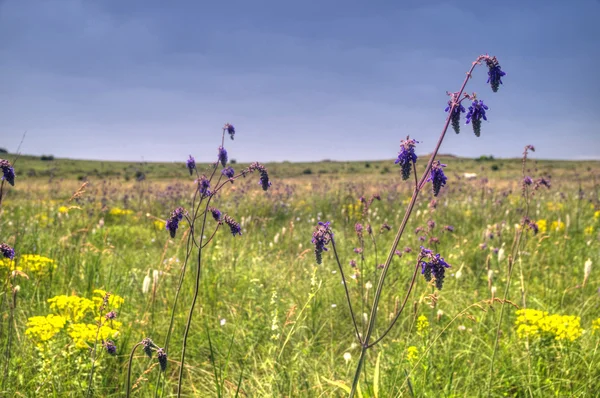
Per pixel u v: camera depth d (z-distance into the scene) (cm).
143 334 487
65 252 739
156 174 4006
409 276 698
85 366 401
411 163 237
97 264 664
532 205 1268
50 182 1587
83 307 473
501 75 235
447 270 733
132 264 757
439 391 401
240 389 414
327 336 558
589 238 979
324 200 1536
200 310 585
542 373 444
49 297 580
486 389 411
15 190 1611
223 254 796
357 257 808
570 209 1275
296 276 722
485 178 1497
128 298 591
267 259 851
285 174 5038
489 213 1148
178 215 295
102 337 414
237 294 650
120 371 451
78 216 1169
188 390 440
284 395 412
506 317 545
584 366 448
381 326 565
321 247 248
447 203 1284
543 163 6344
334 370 450
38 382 387
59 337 460
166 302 573
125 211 1327
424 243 784
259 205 1339
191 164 314
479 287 697
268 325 530
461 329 504
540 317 471
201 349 508
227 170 313
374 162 10144
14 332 466
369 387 379
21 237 717
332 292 656
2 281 554
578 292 661
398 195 1512
